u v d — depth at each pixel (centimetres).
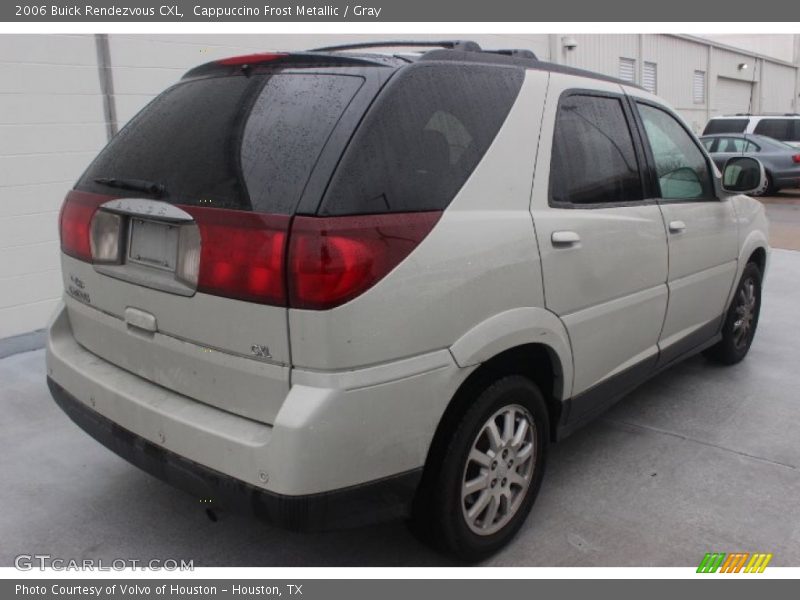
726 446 381
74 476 349
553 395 306
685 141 404
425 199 238
